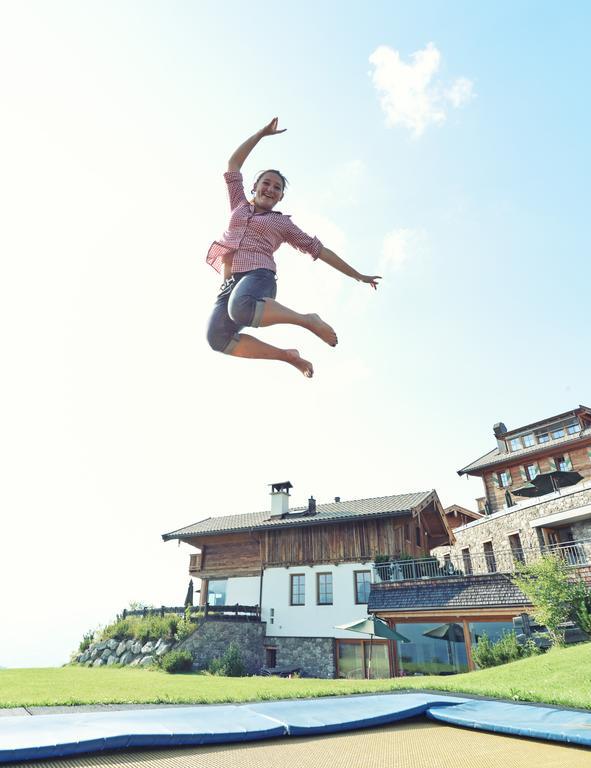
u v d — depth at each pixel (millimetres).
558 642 12055
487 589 15289
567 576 13430
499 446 29625
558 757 2828
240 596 23391
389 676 16984
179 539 26000
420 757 2830
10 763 2428
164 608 22719
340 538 21797
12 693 7582
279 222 2592
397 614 16609
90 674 13695
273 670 18688
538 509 18797
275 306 2268
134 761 2594
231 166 2807
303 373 2629
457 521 31922
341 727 3613
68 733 2797
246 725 3377
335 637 19719
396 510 20766
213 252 2611
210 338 2580
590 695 5297
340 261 2750
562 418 26172
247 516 27594
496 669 9453
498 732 3574
